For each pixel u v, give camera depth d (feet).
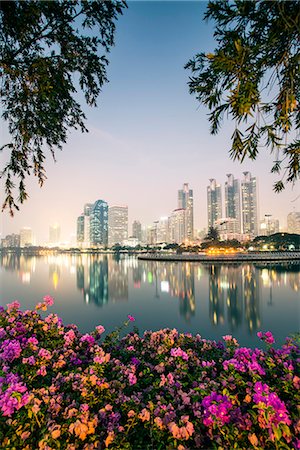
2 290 78.43
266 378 8.59
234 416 6.40
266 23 5.37
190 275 114.42
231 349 10.62
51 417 6.45
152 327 36.24
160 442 5.93
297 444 5.70
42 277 120.78
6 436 5.75
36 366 9.22
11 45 8.70
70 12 8.35
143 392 8.48
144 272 140.87
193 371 9.70
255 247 346.74
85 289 79.97
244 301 56.59
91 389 7.68
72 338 11.79
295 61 5.43
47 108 10.19
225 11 5.38
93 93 11.25
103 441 6.06
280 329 34.81
